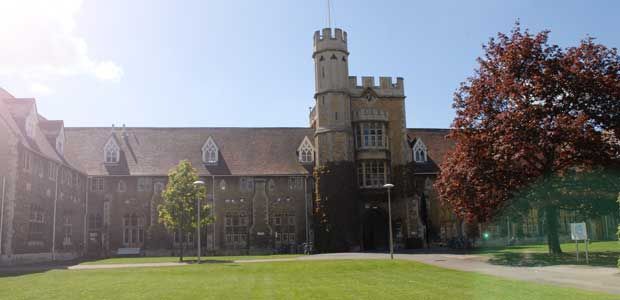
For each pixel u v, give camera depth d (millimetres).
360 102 54812
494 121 32344
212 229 50844
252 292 19359
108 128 56125
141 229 50688
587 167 32469
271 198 52250
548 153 31344
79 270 29219
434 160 58062
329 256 41094
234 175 52062
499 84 32562
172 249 50250
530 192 32156
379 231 54688
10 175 34844
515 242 55438
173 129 57000
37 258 38594
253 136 57125
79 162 50938
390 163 54156
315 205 52188
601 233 57750
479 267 27875
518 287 19250
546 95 31219
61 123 46812
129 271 28422
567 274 23422
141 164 52375
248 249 50938
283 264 31641
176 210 39219
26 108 40031
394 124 55219
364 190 52406
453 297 17422
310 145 54750
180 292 19484
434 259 34031
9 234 34219
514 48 32875
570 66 31469
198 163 53281
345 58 54062
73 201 47062
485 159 32125
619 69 31891
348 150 52188
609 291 17828
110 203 50750
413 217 53406
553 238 32906
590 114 31078
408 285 21000
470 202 33031
